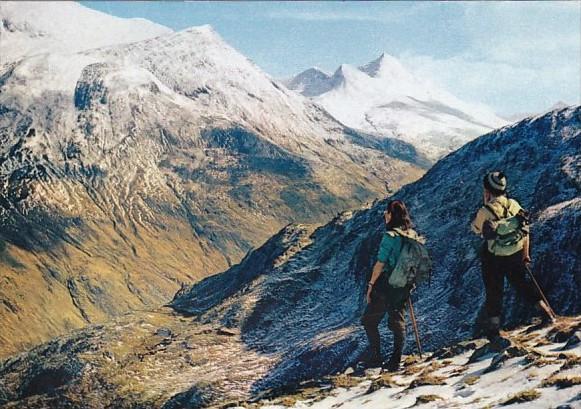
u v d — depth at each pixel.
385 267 14.30
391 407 12.16
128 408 99.25
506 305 38.00
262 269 138.88
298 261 127.75
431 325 61.22
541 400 9.50
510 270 13.37
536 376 10.77
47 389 122.38
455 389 11.88
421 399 11.59
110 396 106.50
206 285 166.88
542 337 14.18
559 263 44.72
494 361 12.39
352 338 76.19
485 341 16.05
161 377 108.50
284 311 110.94
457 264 73.69
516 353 12.27
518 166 79.81
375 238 107.12
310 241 139.00
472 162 99.19
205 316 128.75
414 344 58.59
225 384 88.50
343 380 16.45
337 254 118.56
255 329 111.69
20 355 142.38
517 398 9.80
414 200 101.88
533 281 13.70
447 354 15.95
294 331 102.62
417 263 14.09
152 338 129.25
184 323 135.25
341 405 14.05
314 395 15.97
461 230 80.81
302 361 79.88
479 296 61.22
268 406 15.74
